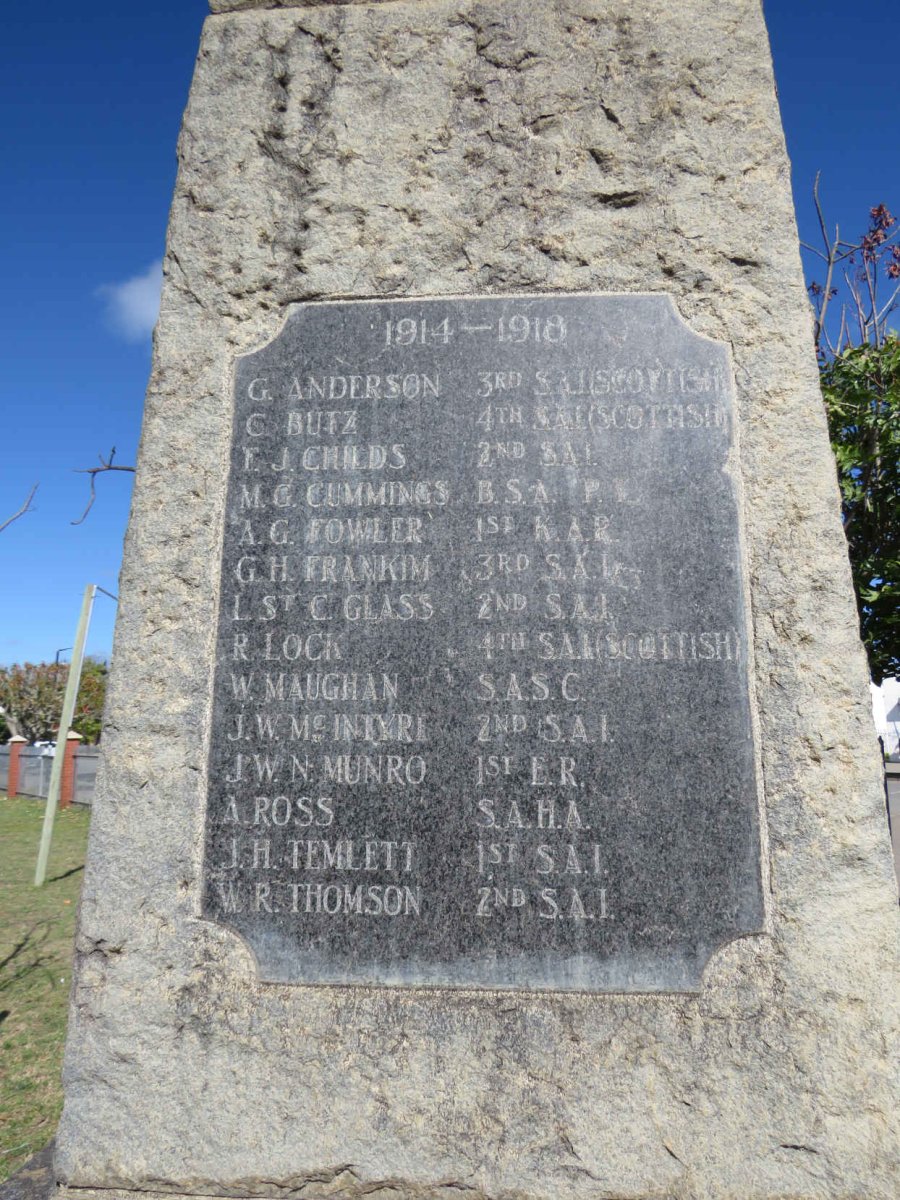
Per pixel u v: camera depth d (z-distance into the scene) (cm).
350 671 259
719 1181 224
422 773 252
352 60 305
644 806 247
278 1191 231
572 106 296
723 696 252
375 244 291
